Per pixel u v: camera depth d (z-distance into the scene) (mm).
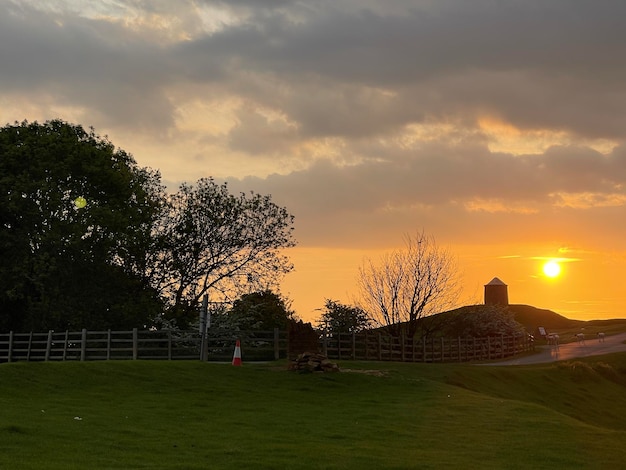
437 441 20750
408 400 28578
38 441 18500
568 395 42250
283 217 61250
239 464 17031
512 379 42406
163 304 57812
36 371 30281
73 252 52125
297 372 34062
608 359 54875
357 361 42781
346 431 21906
